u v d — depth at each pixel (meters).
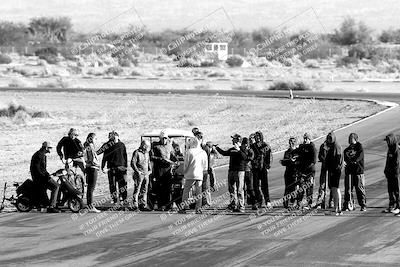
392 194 58.88
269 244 48.44
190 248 47.38
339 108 156.88
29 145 112.62
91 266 42.91
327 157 58.97
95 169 61.72
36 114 151.75
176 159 63.09
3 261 44.31
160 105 172.12
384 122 125.94
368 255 45.00
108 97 187.75
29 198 61.62
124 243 49.12
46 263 43.72
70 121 145.38
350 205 60.28
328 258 44.31
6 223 56.84
